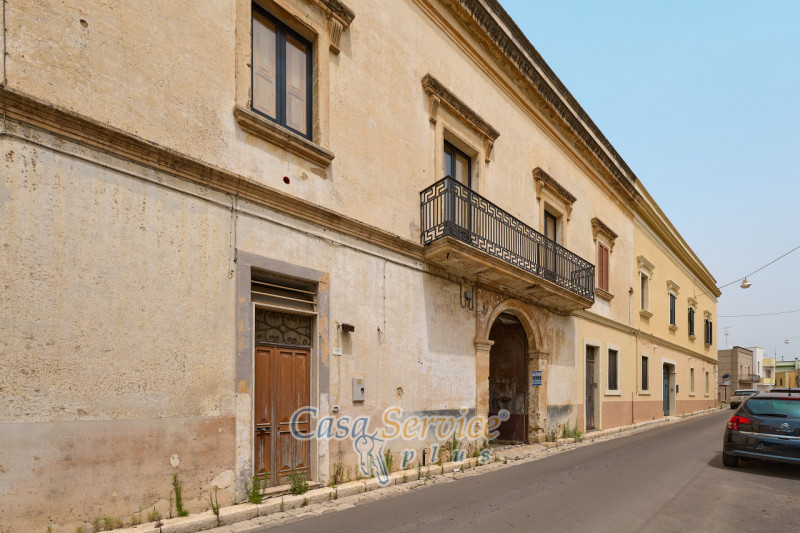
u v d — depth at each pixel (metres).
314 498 6.43
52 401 4.46
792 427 7.96
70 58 4.85
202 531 5.16
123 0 5.32
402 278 8.80
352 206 7.98
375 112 8.61
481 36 11.55
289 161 7.02
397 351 8.52
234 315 6.06
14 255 4.34
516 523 5.43
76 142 4.81
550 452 11.50
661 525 5.34
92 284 4.82
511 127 12.71
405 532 5.12
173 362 5.39
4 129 4.35
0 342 4.20
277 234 6.70
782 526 5.36
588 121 16.52
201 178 5.84
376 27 8.80
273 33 7.22
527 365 13.05
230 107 6.30
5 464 4.16
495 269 9.91
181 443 5.38
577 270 14.01
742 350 57.41
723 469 8.73
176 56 5.76
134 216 5.20
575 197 15.50
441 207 9.80
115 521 4.79
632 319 20.03
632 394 19.36
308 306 7.22
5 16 4.44
